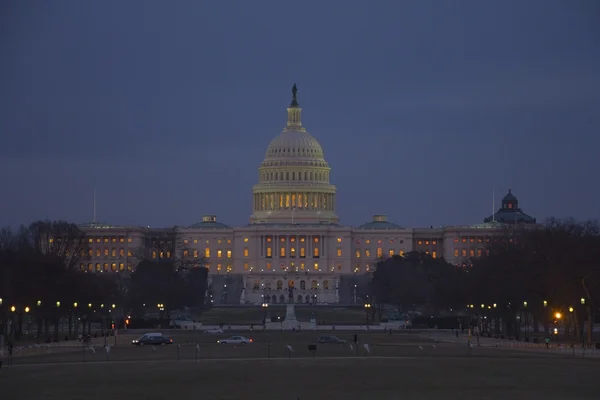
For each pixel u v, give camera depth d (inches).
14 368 7519.7
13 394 6284.5
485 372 7273.6
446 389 6481.3
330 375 7091.5
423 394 6289.4
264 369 7440.9
